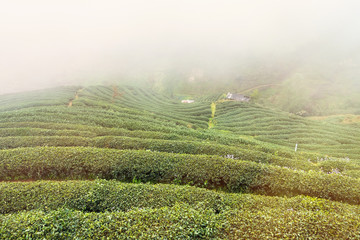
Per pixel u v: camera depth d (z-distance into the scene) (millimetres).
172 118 60062
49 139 23672
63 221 9891
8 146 22328
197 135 33625
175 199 13078
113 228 9734
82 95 67938
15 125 30031
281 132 50188
